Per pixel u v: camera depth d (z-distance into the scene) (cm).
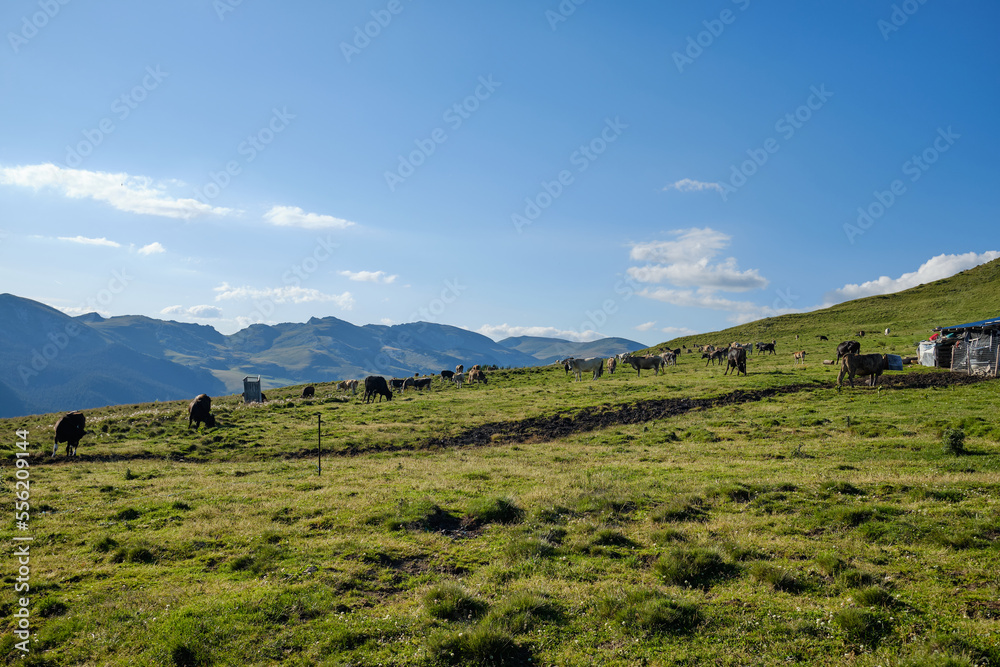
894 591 935
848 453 2083
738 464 2014
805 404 3184
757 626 860
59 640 891
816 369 4519
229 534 1365
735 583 1005
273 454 2845
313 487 1877
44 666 828
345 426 3516
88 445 3020
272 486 1909
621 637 851
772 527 1275
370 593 1041
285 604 967
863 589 943
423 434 3216
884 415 2703
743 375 4419
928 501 1338
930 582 964
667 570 1041
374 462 2486
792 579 987
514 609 926
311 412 4166
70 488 1942
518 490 1722
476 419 3591
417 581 1080
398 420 3691
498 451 2714
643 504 1475
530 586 1020
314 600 987
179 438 3197
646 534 1266
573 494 1593
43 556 1248
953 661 721
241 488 1888
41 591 1063
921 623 835
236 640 866
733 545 1150
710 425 2902
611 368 5888
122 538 1345
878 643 798
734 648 807
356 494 1717
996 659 734
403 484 1842
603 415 3422
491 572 1095
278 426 3569
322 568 1126
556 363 7175
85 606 993
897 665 738
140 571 1155
